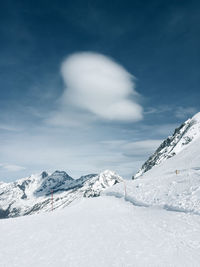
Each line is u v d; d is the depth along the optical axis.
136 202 30.31
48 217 19.94
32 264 9.54
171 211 21.00
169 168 72.56
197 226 15.24
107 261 9.61
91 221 17.70
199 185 27.59
